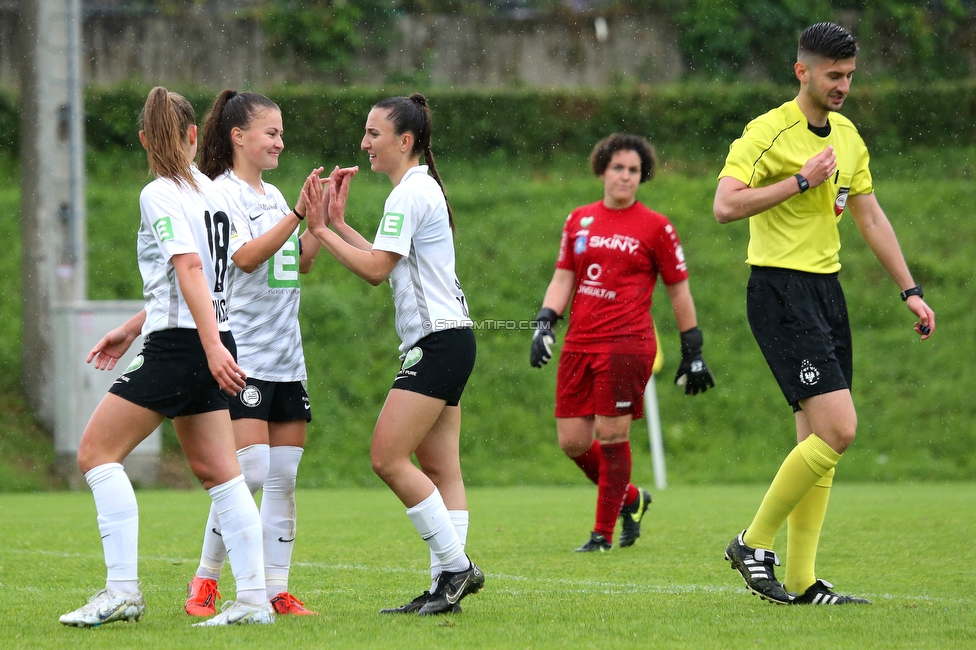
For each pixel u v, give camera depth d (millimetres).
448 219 14383
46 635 12102
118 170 63062
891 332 52125
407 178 14227
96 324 42125
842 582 17141
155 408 12703
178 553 21547
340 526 26875
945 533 24000
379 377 48156
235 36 69438
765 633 12195
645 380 22312
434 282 14016
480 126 66938
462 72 72125
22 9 45906
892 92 68375
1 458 42906
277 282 14945
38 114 45969
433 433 14742
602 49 73000
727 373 49375
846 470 44344
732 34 72562
